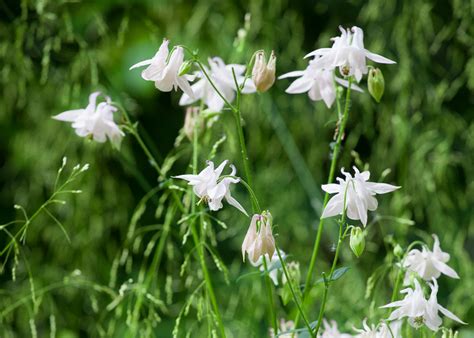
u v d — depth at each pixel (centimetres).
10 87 177
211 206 125
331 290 170
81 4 177
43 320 174
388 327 126
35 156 179
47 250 179
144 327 166
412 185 178
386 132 179
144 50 177
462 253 172
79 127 135
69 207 178
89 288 171
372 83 130
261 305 168
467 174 179
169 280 146
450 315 126
